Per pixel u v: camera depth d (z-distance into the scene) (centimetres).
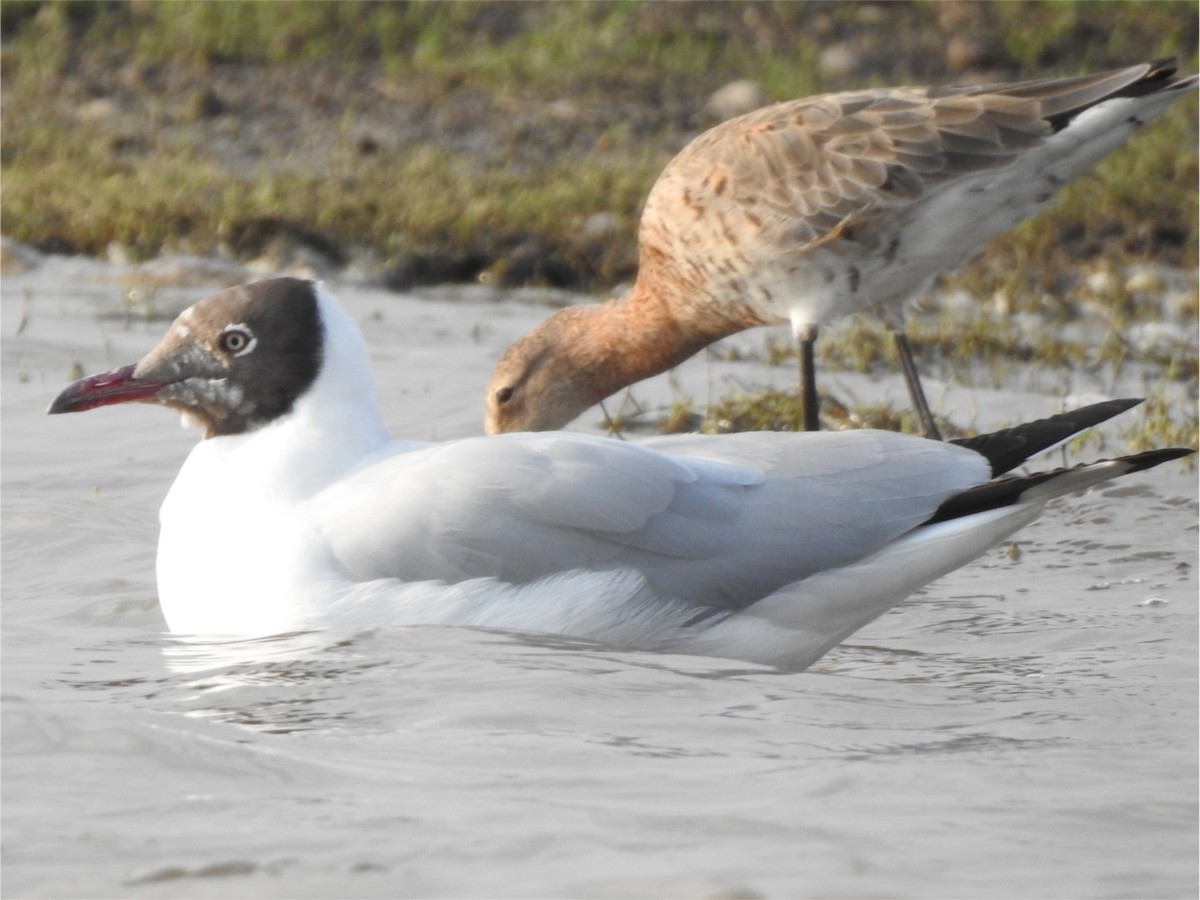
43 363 1603
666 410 1571
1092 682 880
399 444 1010
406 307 1959
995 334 1834
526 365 1456
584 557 931
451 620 922
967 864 600
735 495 952
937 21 2939
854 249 1361
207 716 764
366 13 2961
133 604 1020
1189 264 2202
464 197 2298
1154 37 2906
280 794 658
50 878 577
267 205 2189
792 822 635
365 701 787
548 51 2877
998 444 1005
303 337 995
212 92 2712
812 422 1399
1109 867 602
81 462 1339
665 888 570
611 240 2202
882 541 956
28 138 2525
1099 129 1359
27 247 2053
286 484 967
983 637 987
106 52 2841
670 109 2723
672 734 752
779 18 2964
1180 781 700
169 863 589
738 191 1377
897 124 1361
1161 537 1194
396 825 624
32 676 841
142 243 2091
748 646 948
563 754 714
